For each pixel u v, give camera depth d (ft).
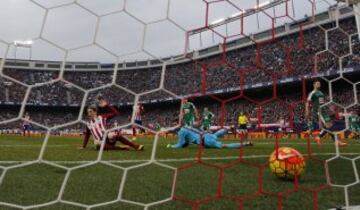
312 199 8.63
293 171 10.82
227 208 7.72
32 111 107.14
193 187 9.98
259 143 33.14
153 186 10.04
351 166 14.29
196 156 19.06
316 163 14.96
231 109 58.65
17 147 27.04
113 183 10.36
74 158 17.69
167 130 6.22
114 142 23.63
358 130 24.48
